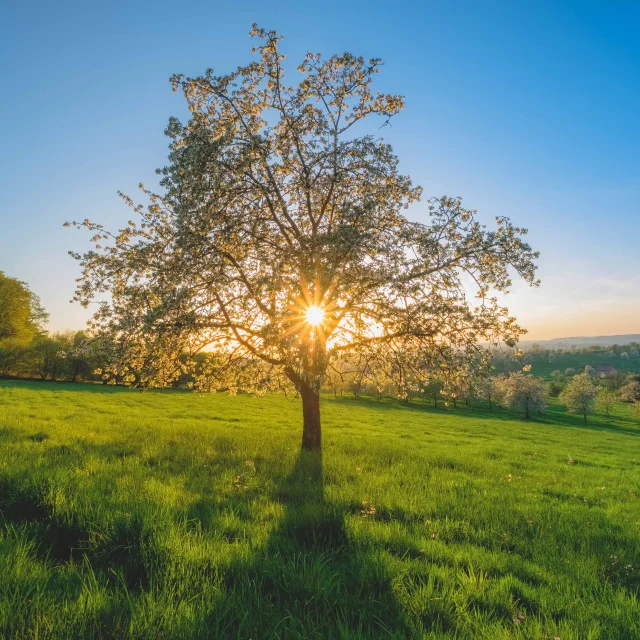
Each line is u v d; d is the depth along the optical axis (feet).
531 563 18.86
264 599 12.78
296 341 32.58
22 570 12.96
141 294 37.58
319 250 34.17
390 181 42.19
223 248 38.17
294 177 42.98
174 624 10.82
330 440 57.57
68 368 234.38
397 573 15.39
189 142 36.50
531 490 39.04
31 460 28.04
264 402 188.75
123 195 42.52
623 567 19.12
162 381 44.11
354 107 43.21
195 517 19.63
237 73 40.04
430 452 56.39
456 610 13.57
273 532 19.02
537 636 12.29
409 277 36.11
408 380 43.98
